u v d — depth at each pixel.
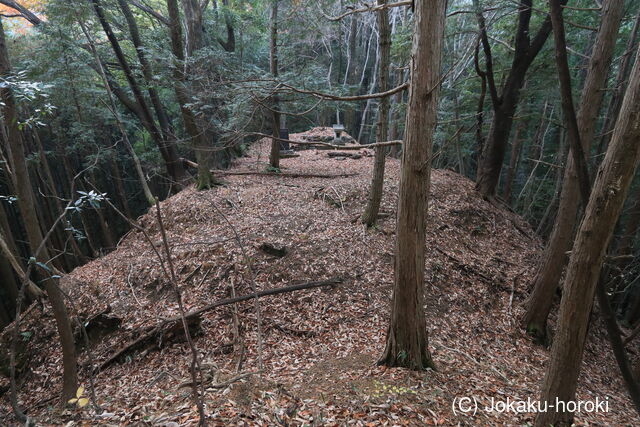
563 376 3.01
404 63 15.13
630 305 13.91
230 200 12.06
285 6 14.14
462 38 18.91
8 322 11.44
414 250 4.89
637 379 5.90
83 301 8.84
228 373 5.68
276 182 13.95
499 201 14.40
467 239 11.48
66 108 14.24
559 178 14.09
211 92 7.70
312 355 6.57
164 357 7.08
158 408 4.50
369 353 6.32
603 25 6.54
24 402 6.99
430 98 4.37
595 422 4.95
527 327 8.53
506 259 11.07
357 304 8.12
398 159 18.59
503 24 13.47
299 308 7.96
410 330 5.29
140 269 9.41
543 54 12.50
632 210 11.51
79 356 7.62
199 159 12.81
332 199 12.17
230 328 7.45
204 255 9.27
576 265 2.76
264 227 10.48
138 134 18.62
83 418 4.58
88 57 13.13
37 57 12.96
